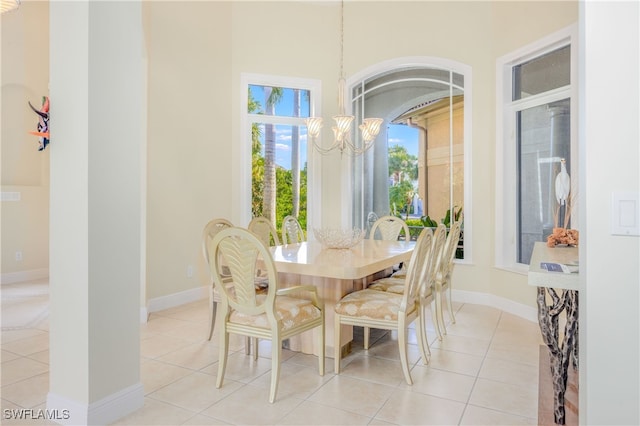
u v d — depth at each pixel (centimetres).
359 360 298
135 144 227
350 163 528
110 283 213
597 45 125
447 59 471
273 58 516
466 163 462
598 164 125
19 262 574
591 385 126
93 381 204
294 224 457
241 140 509
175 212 444
